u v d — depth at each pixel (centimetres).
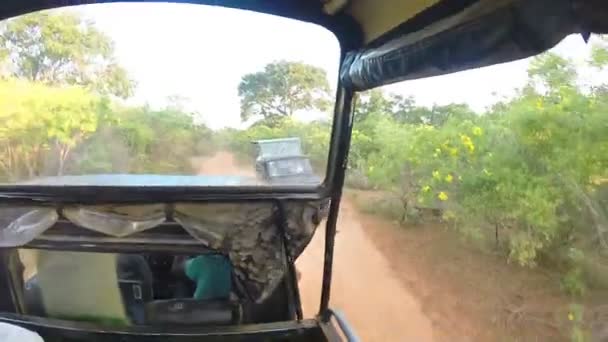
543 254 182
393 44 178
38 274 279
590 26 79
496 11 104
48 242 273
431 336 199
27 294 282
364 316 241
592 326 158
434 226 247
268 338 273
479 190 210
